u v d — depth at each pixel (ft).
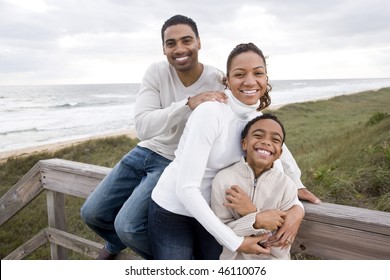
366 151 24.53
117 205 6.86
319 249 4.97
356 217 4.62
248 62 4.75
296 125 73.51
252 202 4.80
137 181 6.75
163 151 6.47
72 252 16.07
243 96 4.83
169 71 6.38
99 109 145.38
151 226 5.30
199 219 4.52
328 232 4.85
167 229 5.12
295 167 5.66
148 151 6.65
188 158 4.55
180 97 6.33
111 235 7.14
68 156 51.65
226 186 4.81
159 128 5.76
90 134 81.05
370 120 44.24
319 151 36.35
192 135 4.59
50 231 8.66
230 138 4.91
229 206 4.68
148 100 6.32
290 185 4.86
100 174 7.34
